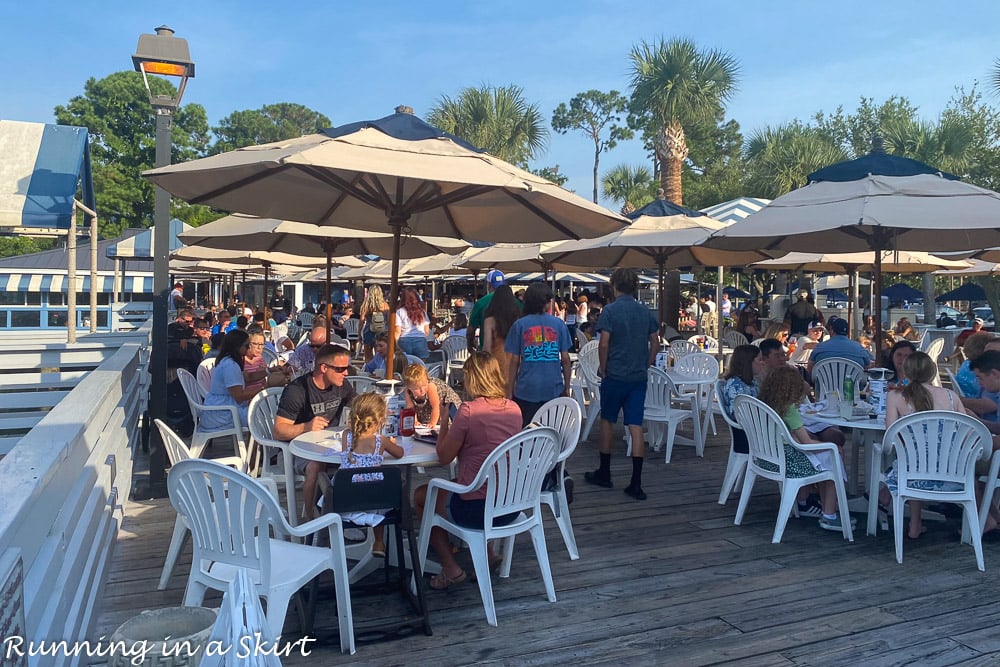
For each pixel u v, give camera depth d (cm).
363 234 764
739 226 563
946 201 504
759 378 645
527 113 2520
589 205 465
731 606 394
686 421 955
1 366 812
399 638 355
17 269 1933
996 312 2153
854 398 559
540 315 548
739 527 527
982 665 334
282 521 303
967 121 2080
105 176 4091
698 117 1805
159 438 574
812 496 557
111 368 566
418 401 489
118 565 436
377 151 385
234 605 194
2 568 183
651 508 572
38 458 268
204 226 792
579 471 689
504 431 388
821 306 3130
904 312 2756
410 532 365
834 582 427
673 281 1584
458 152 409
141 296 2281
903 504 463
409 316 1005
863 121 3070
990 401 538
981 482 508
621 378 600
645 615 382
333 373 465
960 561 461
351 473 344
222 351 590
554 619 377
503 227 577
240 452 568
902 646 350
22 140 823
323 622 371
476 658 337
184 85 585
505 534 380
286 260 1141
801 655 341
